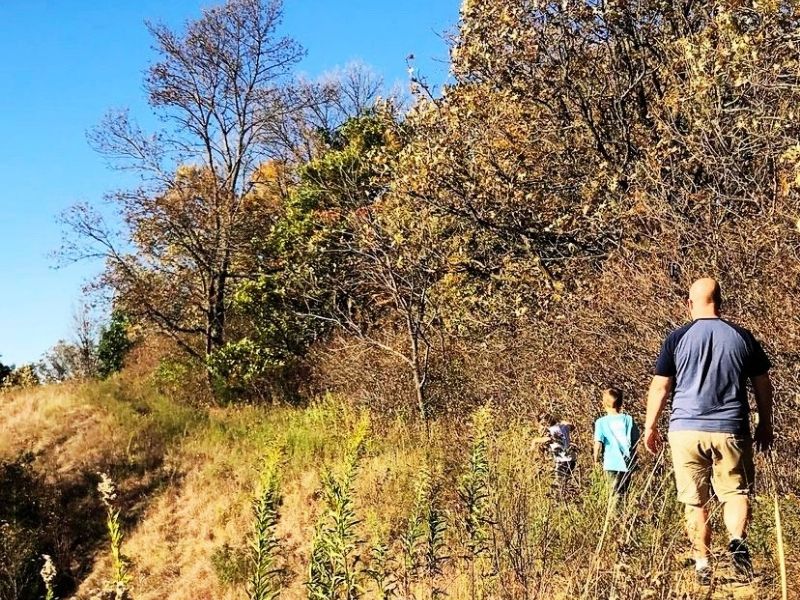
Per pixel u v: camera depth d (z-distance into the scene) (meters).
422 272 15.04
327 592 4.12
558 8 12.25
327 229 18.47
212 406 24.89
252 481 15.90
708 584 4.09
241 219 28.20
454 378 15.99
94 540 15.98
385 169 14.20
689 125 10.19
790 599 4.04
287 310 24.67
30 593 14.07
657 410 4.80
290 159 34.22
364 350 18.14
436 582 4.97
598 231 11.73
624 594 3.93
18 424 21.53
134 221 26.30
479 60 12.56
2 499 16.81
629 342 9.15
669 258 8.76
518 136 12.97
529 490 6.24
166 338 28.83
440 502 6.43
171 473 17.95
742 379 4.54
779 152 8.07
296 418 18.70
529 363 12.40
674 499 5.29
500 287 13.79
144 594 12.87
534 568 4.78
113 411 21.70
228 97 28.31
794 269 6.96
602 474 7.21
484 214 12.88
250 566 11.84
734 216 8.58
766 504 5.03
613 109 12.59
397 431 14.47
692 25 11.83
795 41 8.27
